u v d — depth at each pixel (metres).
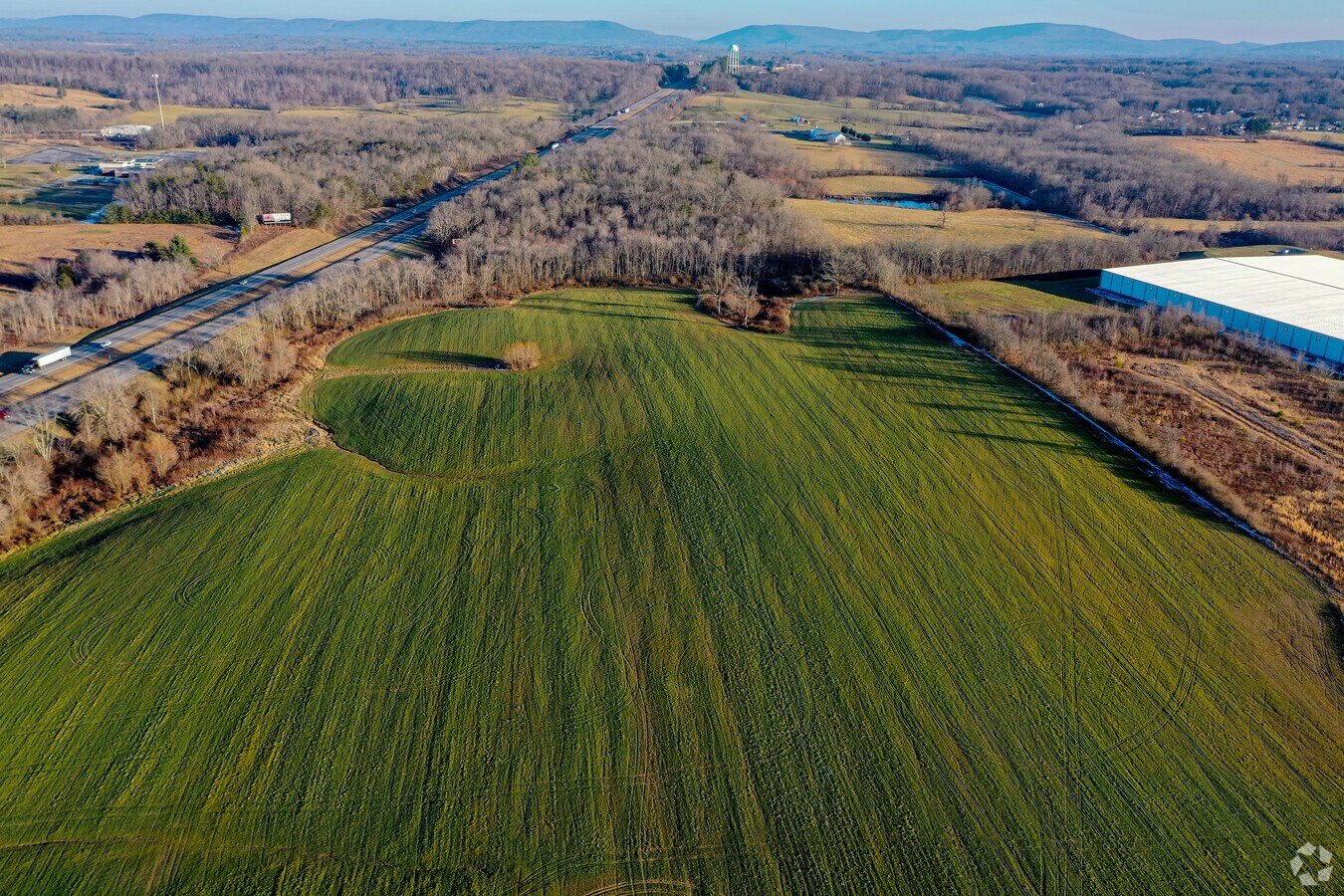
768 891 29.56
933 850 31.03
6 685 37.94
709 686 38.75
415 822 32.06
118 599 43.75
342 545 48.94
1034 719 36.88
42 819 31.95
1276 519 51.69
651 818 32.34
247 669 39.28
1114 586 45.41
